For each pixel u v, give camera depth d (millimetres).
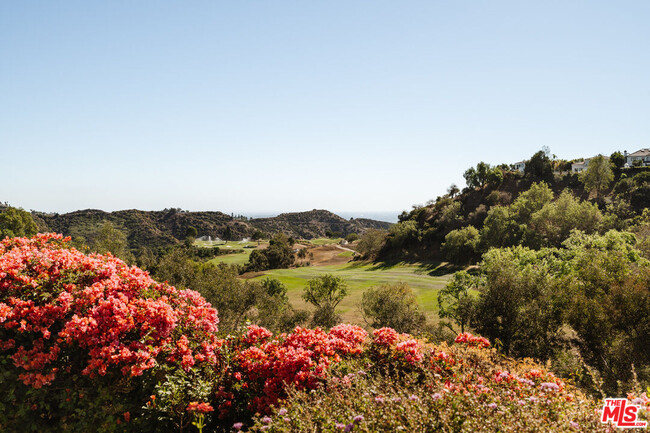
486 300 18438
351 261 120250
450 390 4871
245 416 6234
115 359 5781
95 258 7793
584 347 15789
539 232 68812
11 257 6527
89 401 5570
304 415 4617
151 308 6531
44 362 5656
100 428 5316
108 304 6281
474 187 121938
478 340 7965
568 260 32531
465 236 81812
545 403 4785
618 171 101188
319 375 5852
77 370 6008
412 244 107375
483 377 6035
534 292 18062
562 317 16688
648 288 15062
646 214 66500
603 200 87125
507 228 73688
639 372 12414
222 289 23094
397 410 4297
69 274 6758
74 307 6324
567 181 105688
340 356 7008
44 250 7066
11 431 4992
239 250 156625
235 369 6805
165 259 22938
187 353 6531
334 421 4211
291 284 76250
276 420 4723
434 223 110875
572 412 4430
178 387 5633
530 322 17172
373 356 6988
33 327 5891
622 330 15039
